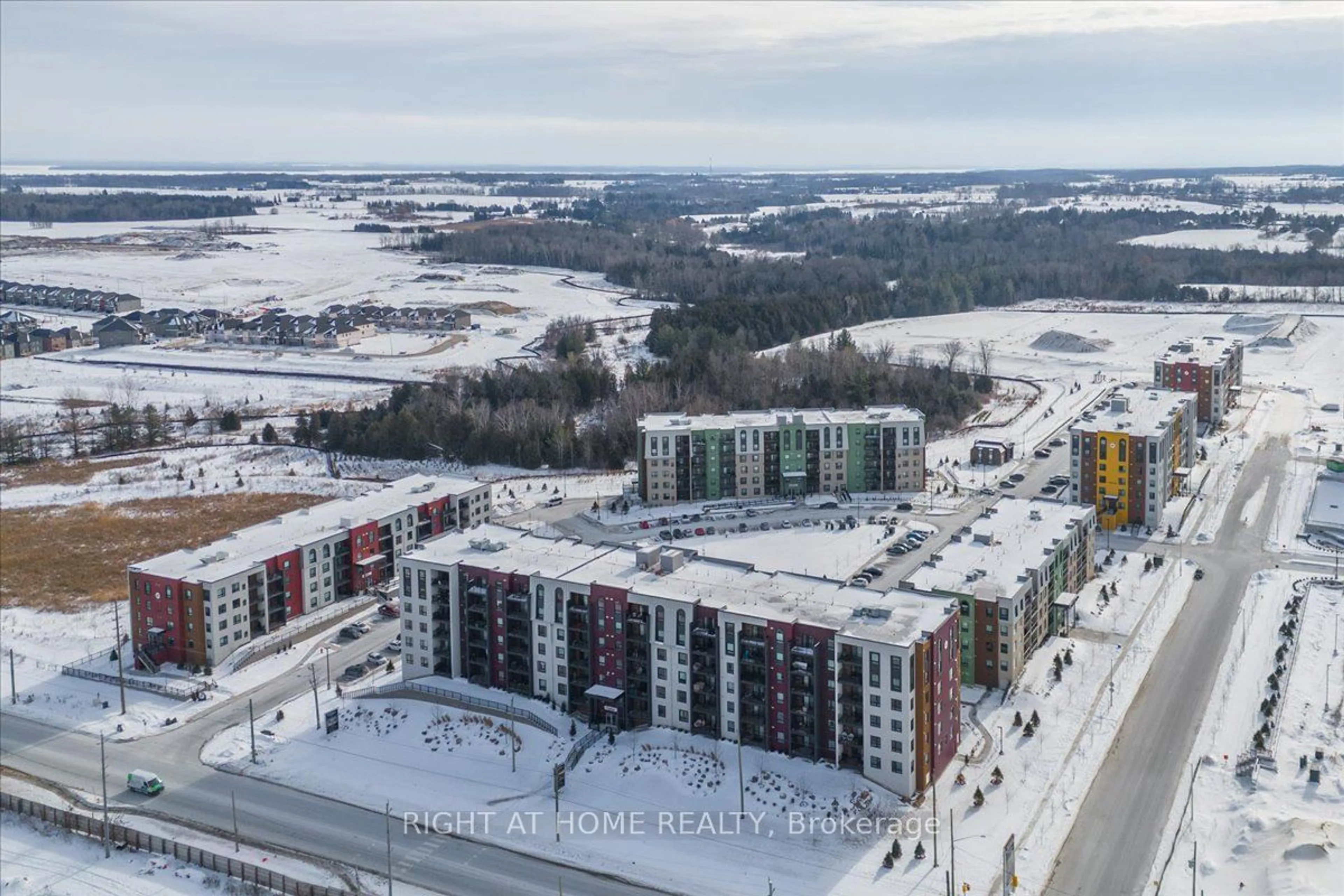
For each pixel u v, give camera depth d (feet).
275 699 510.17
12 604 641.40
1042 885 359.87
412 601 507.71
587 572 484.33
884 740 409.28
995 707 480.23
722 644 438.81
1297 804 396.16
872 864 372.99
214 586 539.70
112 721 492.54
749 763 428.56
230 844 395.34
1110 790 414.00
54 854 392.27
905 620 427.74
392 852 389.19
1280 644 533.55
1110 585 610.65
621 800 414.21
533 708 476.54
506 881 371.15
